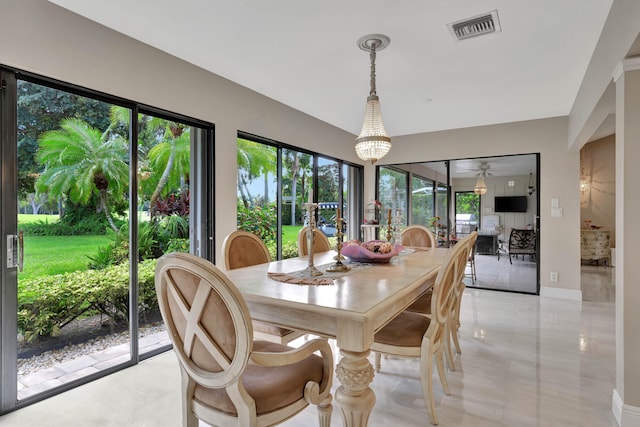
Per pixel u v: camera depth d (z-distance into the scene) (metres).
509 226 4.84
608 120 5.50
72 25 2.16
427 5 2.10
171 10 2.16
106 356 2.41
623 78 1.78
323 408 1.42
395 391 2.14
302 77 3.23
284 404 1.23
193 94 2.93
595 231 6.98
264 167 3.87
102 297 2.40
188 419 1.30
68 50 2.14
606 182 7.18
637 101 1.74
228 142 3.27
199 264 1.07
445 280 1.86
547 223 4.54
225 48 2.66
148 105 2.60
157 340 2.81
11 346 1.95
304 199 4.50
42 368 2.10
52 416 1.85
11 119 1.95
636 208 1.74
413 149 5.47
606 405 1.95
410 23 2.30
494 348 2.78
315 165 4.71
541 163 4.58
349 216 5.62
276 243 4.02
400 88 3.51
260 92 3.63
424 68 3.02
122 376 2.32
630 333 1.75
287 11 2.17
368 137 2.70
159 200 2.85
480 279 5.03
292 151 4.29
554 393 2.09
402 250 2.97
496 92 3.62
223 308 1.09
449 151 5.20
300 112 4.31
